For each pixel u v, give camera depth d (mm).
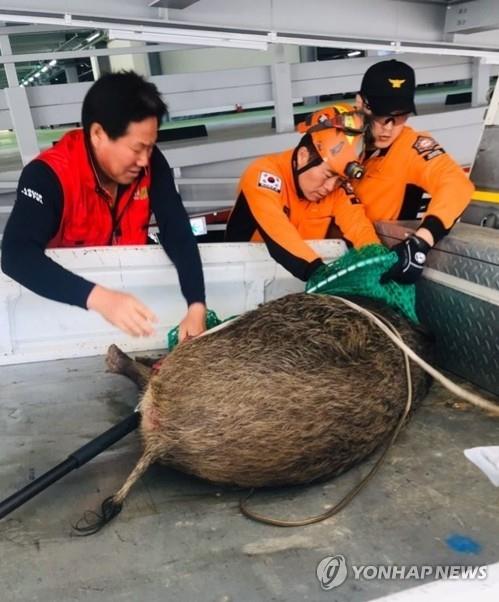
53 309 1996
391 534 1230
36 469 1454
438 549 1187
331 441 1363
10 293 1936
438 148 2320
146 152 1826
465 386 1852
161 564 1159
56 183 1862
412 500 1333
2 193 3650
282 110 4078
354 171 2143
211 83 3928
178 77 3830
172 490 1389
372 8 3795
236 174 4133
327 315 1541
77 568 1153
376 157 2414
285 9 3541
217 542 1216
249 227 2449
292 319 1510
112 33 3174
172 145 4031
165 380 1375
